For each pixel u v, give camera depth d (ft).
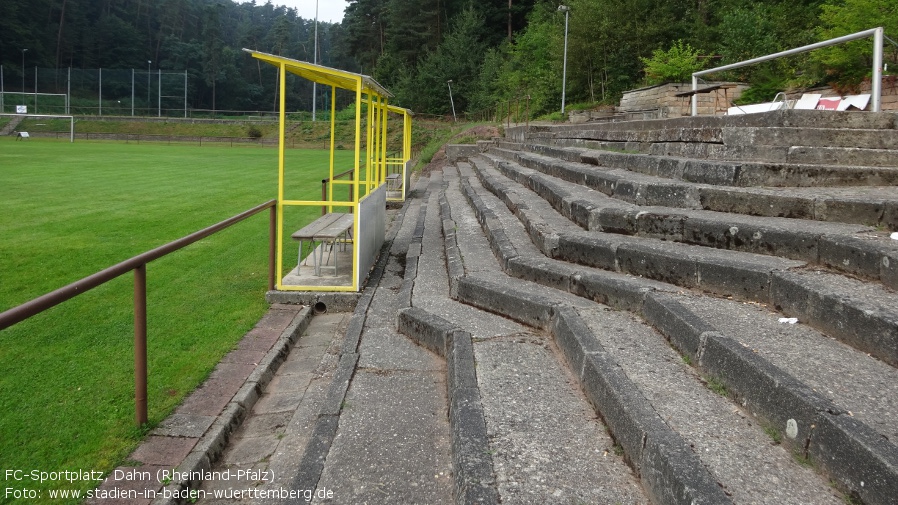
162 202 47.78
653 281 14.69
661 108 70.13
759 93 57.52
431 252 26.32
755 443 8.41
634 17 93.86
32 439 12.01
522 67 138.21
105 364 16.01
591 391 10.87
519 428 9.97
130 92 274.98
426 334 15.84
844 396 8.43
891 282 11.11
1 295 22.57
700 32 89.20
